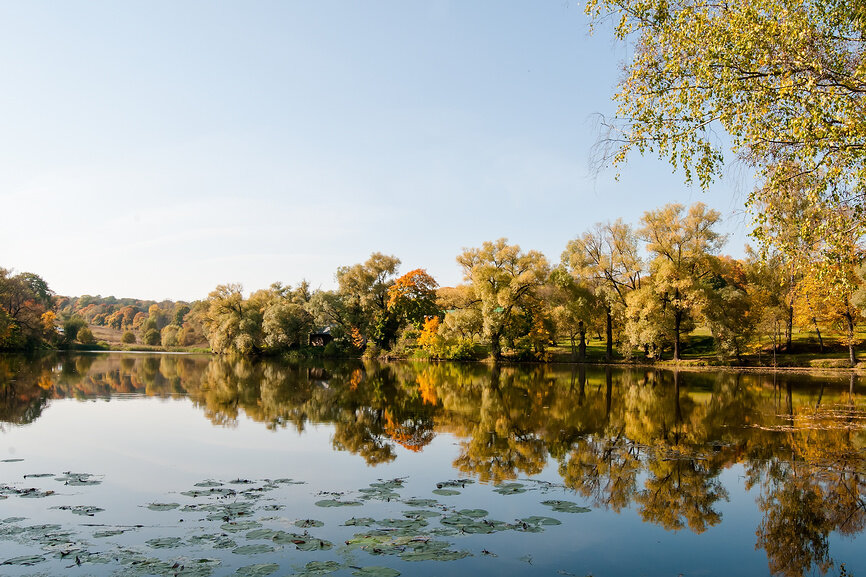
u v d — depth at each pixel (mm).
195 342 108500
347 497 10180
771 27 9344
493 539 8234
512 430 17547
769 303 44188
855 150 9336
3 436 15898
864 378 34719
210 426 17812
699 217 44781
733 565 7629
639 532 8742
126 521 8766
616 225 50844
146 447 14586
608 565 7488
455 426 18266
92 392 27328
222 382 33750
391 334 67688
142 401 23969
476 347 61031
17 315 70375
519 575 7059
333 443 15312
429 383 33500
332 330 71812
